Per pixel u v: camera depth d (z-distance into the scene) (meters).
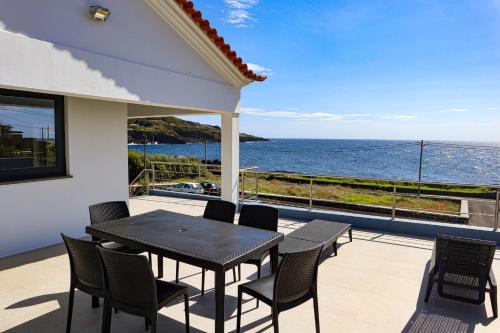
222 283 2.21
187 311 2.46
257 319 2.82
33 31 3.21
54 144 4.76
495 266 4.06
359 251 4.59
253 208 3.63
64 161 4.89
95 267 2.38
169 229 2.97
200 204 7.63
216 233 2.87
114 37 3.96
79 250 2.40
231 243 2.60
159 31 4.51
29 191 4.44
